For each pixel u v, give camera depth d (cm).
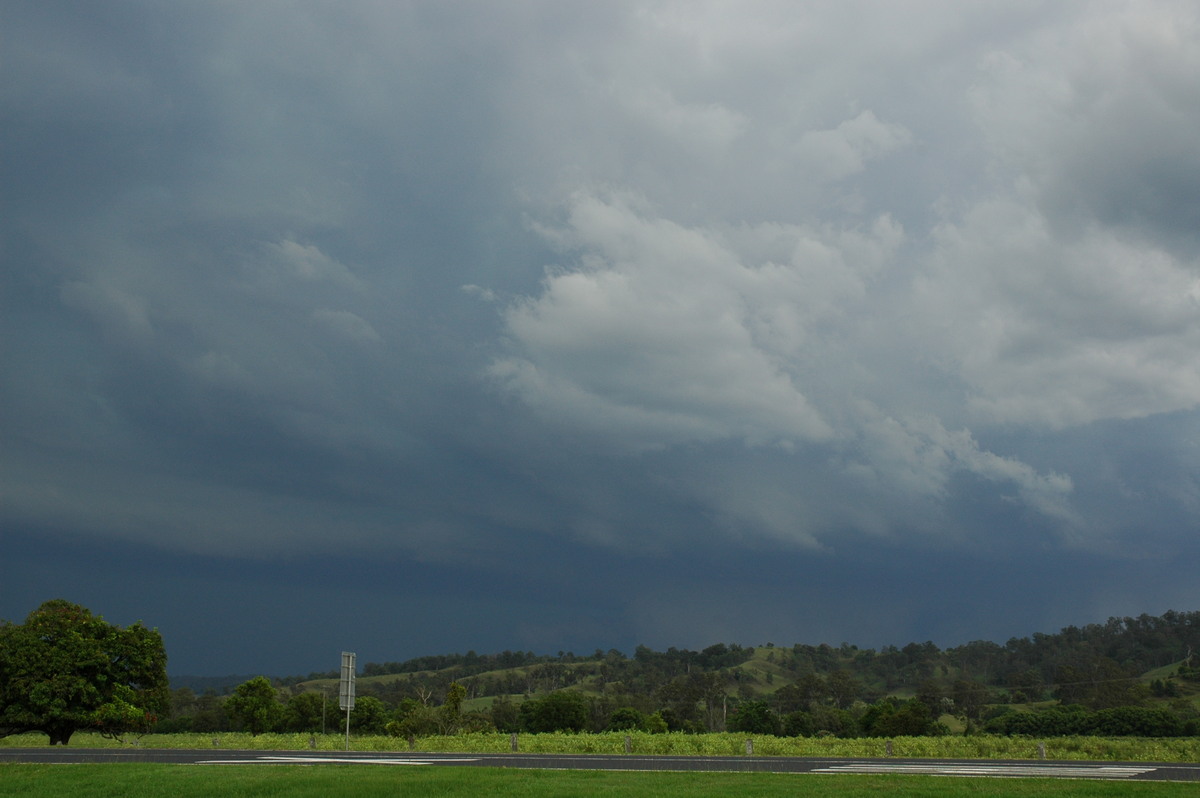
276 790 2303
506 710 12150
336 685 17575
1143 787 2411
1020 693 15212
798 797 2205
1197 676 14912
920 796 2230
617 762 3503
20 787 2398
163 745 5753
